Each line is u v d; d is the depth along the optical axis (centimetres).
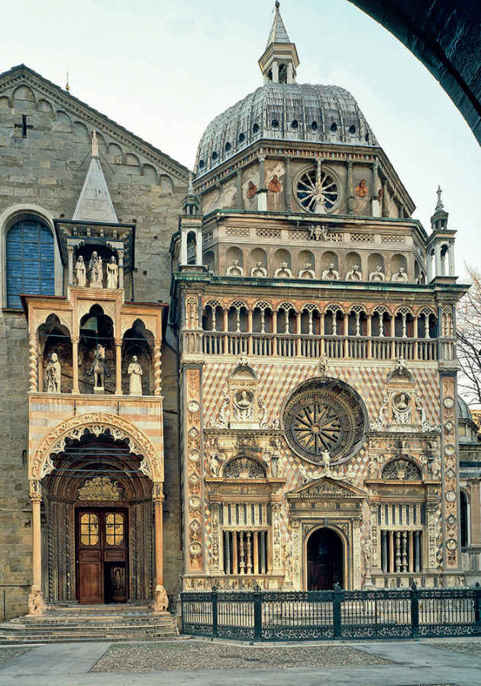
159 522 4288
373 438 4575
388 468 4597
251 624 3700
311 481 4444
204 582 4284
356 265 5106
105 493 4744
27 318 4409
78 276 4431
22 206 4981
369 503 4506
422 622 3869
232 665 2884
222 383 4506
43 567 4512
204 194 5619
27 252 5019
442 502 4578
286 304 4653
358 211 5331
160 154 5247
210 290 4588
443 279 4759
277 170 5303
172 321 5047
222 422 4462
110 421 4281
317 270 5034
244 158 5369
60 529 4594
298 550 4400
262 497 4434
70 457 4653
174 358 4947
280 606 3672
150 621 4044
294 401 4609
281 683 2384
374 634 3609
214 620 3812
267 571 4391
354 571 4422
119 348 4406
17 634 3862
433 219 4891
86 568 4675
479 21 450
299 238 5069
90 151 5141
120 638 3844
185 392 4453
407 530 4534
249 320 4603
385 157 5466
